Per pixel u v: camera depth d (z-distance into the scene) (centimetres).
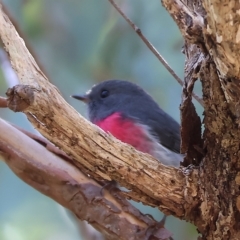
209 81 388
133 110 870
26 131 461
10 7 909
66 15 904
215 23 331
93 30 886
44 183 454
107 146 409
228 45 336
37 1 908
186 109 434
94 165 416
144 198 436
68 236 943
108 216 443
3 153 452
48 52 912
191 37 362
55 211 955
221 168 425
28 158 451
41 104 369
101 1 884
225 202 427
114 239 445
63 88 921
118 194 450
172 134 847
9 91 357
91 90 922
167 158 785
